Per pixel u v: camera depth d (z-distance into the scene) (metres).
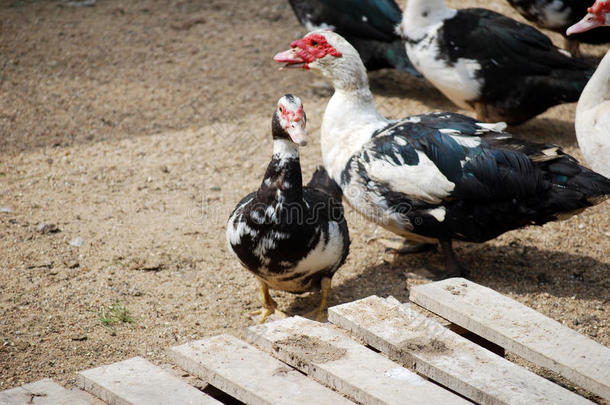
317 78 5.55
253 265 4.31
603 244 4.62
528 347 4.04
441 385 4.07
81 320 4.34
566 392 3.94
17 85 5.42
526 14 5.38
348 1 5.30
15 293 4.41
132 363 4.02
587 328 4.30
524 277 4.50
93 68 5.57
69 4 6.50
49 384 3.99
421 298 4.18
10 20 6.11
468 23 5.05
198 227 4.70
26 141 5.10
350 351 4.02
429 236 4.45
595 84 4.49
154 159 5.02
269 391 3.94
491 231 4.42
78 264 4.53
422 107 5.34
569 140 5.14
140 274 4.51
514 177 4.34
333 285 4.49
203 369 4.00
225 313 4.39
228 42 5.91
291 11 6.56
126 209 4.77
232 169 4.98
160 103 5.35
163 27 6.15
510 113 5.08
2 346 4.24
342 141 4.52
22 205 4.76
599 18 4.64
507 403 3.91
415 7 5.07
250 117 5.27
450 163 4.37
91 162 5.00
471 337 4.18
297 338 4.06
